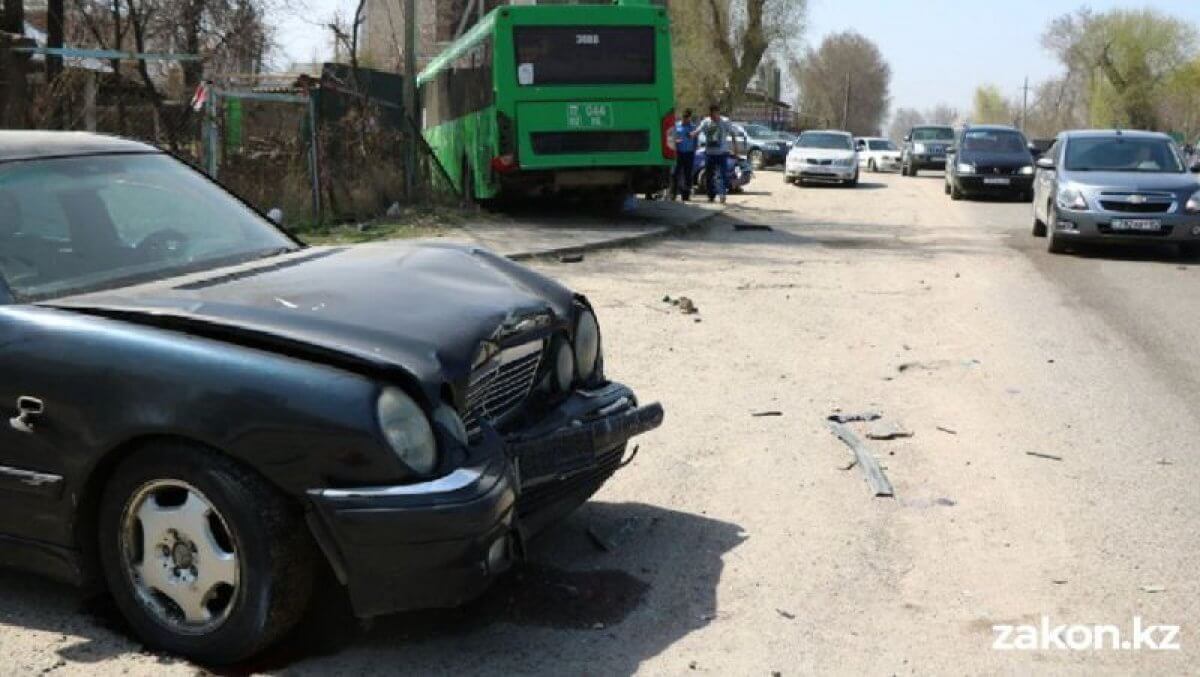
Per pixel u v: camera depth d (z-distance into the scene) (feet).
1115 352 30.68
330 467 11.87
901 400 25.13
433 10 111.14
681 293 39.58
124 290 14.11
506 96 58.59
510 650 13.30
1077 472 20.15
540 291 15.94
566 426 14.70
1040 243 58.75
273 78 67.26
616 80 59.52
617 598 14.76
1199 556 16.38
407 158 64.54
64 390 12.72
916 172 138.72
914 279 44.37
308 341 12.44
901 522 17.62
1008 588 15.28
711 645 13.55
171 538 12.69
